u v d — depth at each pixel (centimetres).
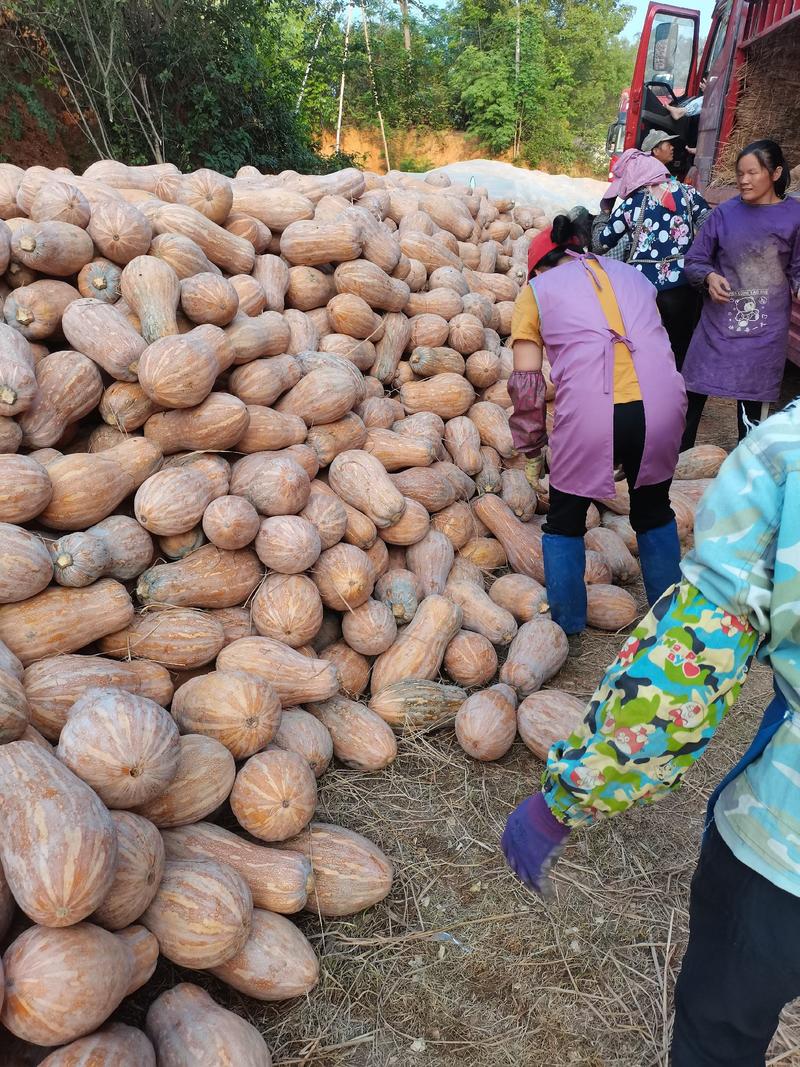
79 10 1215
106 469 331
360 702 378
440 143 2986
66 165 1333
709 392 607
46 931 188
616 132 1400
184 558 349
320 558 376
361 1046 240
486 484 518
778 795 136
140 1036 202
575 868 304
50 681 271
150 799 232
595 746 142
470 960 267
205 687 292
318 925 277
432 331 550
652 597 411
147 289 379
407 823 323
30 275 393
